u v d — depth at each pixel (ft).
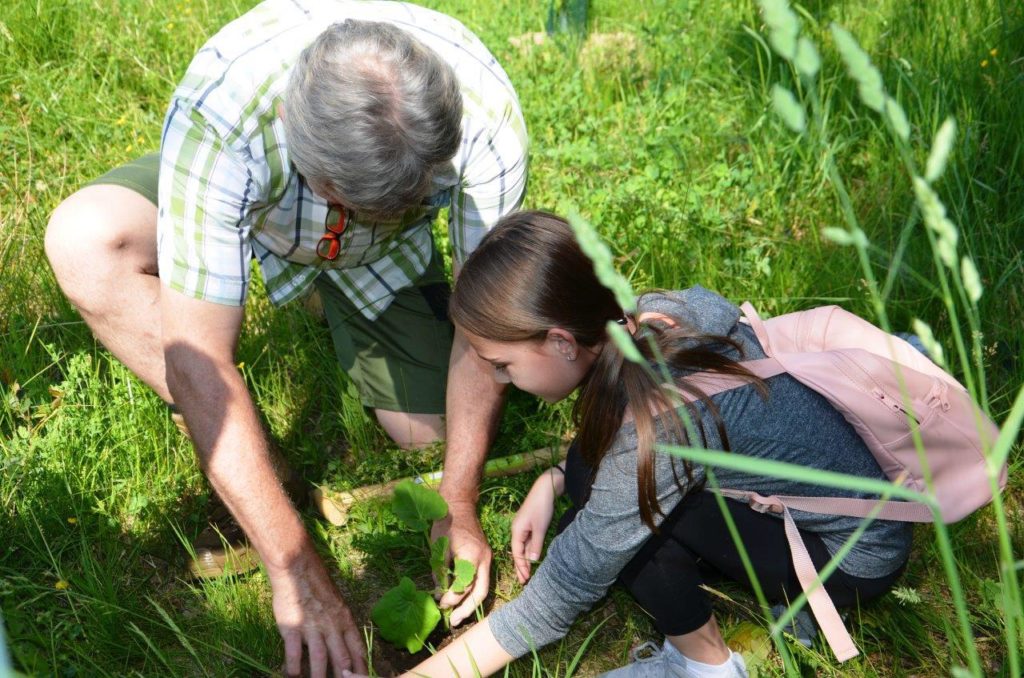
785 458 6.29
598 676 7.25
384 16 7.36
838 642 6.61
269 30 6.98
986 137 11.76
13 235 11.34
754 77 14.51
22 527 8.13
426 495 7.57
